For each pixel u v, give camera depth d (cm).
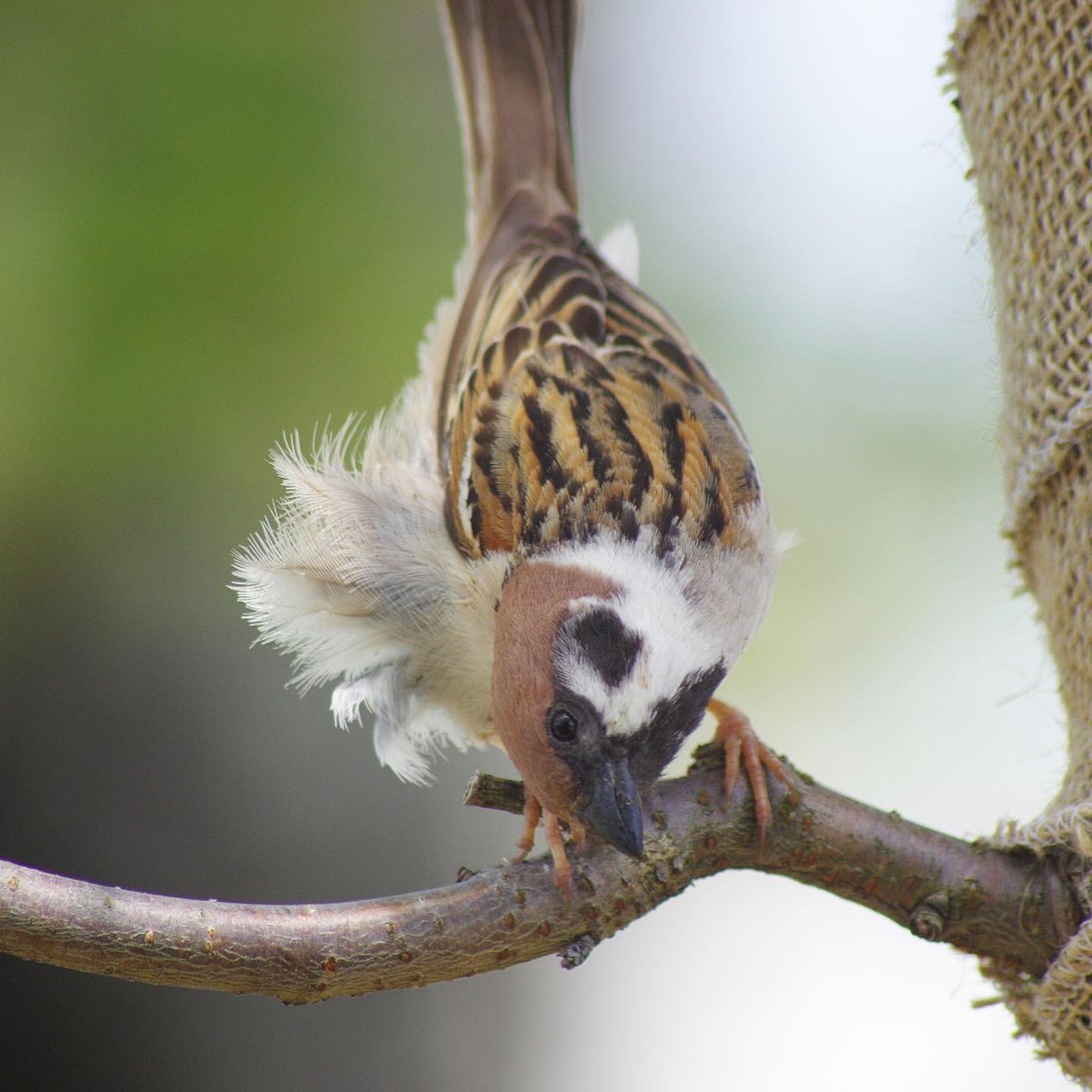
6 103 1113
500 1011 1197
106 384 1082
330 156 1155
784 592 1212
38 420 1077
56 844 1098
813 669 1230
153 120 1124
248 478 1101
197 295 1100
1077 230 649
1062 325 653
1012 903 652
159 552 1107
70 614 1109
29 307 1079
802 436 1184
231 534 1105
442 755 977
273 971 566
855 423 1180
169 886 1109
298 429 1093
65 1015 1086
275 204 1127
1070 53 650
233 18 1158
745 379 1184
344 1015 1131
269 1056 1109
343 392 1107
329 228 1135
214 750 1124
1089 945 611
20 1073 1077
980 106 693
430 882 1146
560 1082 1229
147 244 1099
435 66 1213
